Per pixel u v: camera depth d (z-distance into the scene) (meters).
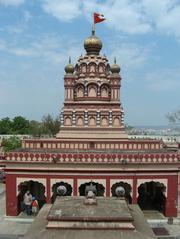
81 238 14.47
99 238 14.48
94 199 17.47
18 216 29.81
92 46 37.88
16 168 29.67
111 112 35.56
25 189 32.75
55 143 33.94
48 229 15.09
